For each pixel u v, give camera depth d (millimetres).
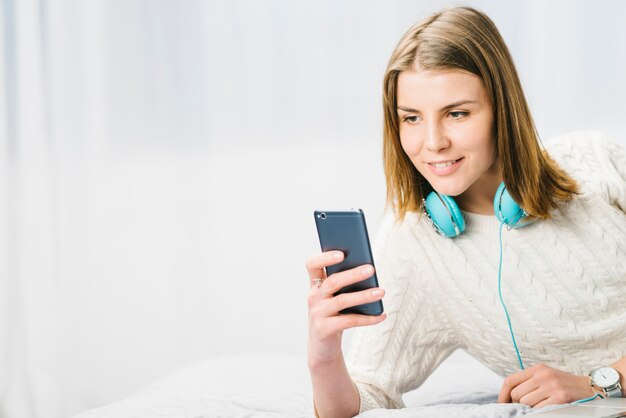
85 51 3713
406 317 1679
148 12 3658
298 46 3512
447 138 1432
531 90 3170
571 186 1580
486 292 1627
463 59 1410
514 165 1509
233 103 3605
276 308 3568
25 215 3760
